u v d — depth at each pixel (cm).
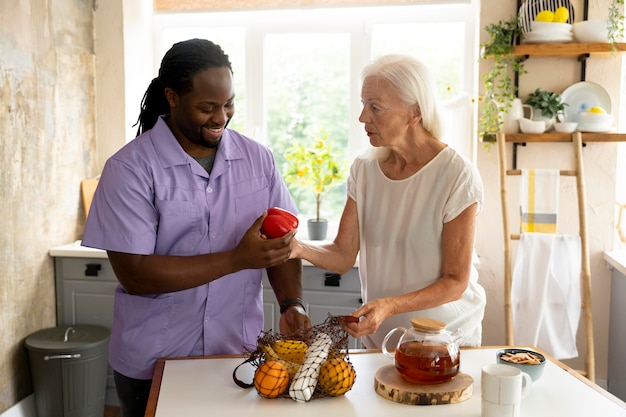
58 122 292
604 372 298
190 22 346
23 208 269
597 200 287
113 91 322
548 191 271
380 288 172
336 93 337
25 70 266
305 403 121
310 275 278
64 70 295
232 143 157
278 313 283
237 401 122
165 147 146
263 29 338
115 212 141
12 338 265
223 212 152
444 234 161
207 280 139
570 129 274
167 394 125
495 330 301
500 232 296
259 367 124
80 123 311
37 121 276
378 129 160
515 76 284
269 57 341
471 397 124
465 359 145
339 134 340
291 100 342
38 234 280
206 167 153
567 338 273
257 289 161
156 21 348
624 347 274
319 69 337
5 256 258
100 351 270
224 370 138
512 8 283
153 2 344
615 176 285
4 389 260
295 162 313
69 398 265
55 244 294
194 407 119
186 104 139
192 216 148
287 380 123
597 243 289
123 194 141
